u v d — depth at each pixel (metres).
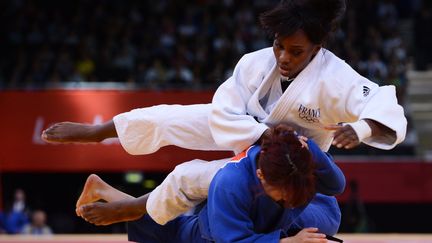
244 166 6.95
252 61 7.50
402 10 35.47
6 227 23.92
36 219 24.09
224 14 31.38
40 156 25.31
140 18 32.25
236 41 29.17
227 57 28.39
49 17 32.38
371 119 6.81
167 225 8.02
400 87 27.06
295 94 7.20
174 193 7.58
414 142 26.16
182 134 7.74
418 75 31.30
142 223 8.09
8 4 32.31
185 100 24.95
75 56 29.95
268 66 7.41
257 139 7.09
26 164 25.31
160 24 31.55
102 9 32.44
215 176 7.07
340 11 7.14
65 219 27.58
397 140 6.88
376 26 31.06
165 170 24.97
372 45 29.42
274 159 6.55
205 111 7.72
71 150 25.30
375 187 24.83
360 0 31.39
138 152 8.05
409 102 29.66
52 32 31.33
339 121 7.32
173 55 29.55
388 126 6.80
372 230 25.23
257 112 7.43
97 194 8.14
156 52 29.55
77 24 31.52
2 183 27.62
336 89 7.13
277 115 7.33
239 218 6.86
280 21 6.91
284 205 6.91
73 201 27.81
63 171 25.75
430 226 26.25
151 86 26.02
